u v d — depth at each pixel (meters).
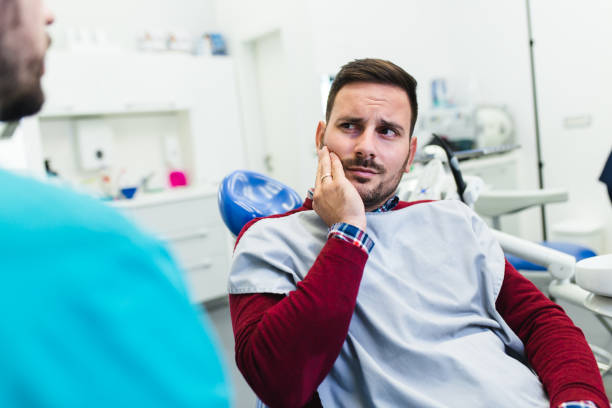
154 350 0.29
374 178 0.92
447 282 0.90
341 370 0.81
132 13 3.65
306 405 0.83
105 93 3.17
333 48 3.24
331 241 0.77
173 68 3.44
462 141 3.42
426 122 3.61
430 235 0.93
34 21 0.34
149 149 3.71
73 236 0.28
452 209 0.96
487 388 0.76
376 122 0.91
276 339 0.70
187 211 3.14
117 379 0.28
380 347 0.81
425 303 0.86
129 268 0.29
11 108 0.35
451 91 3.95
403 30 3.60
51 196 0.29
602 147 3.14
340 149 0.92
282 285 0.81
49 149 3.28
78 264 0.28
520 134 3.57
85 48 3.18
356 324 0.82
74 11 3.40
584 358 0.80
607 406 0.74
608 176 2.20
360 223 0.79
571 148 3.31
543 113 3.42
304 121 3.33
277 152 3.91
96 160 3.36
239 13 3.78
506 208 2.35
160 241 0.33
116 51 3.29
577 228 3.11
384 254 0.89
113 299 0.28
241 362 0.75
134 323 0.29
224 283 3.29
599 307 0.91
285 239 0.88
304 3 3.15
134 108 3.29
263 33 3.59
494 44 3.63
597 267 0.90
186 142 3.73
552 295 1.28
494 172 3.37
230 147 3.76
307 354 0.70
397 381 0.77
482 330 0.89
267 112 3.92
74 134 3.37
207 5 4.02
